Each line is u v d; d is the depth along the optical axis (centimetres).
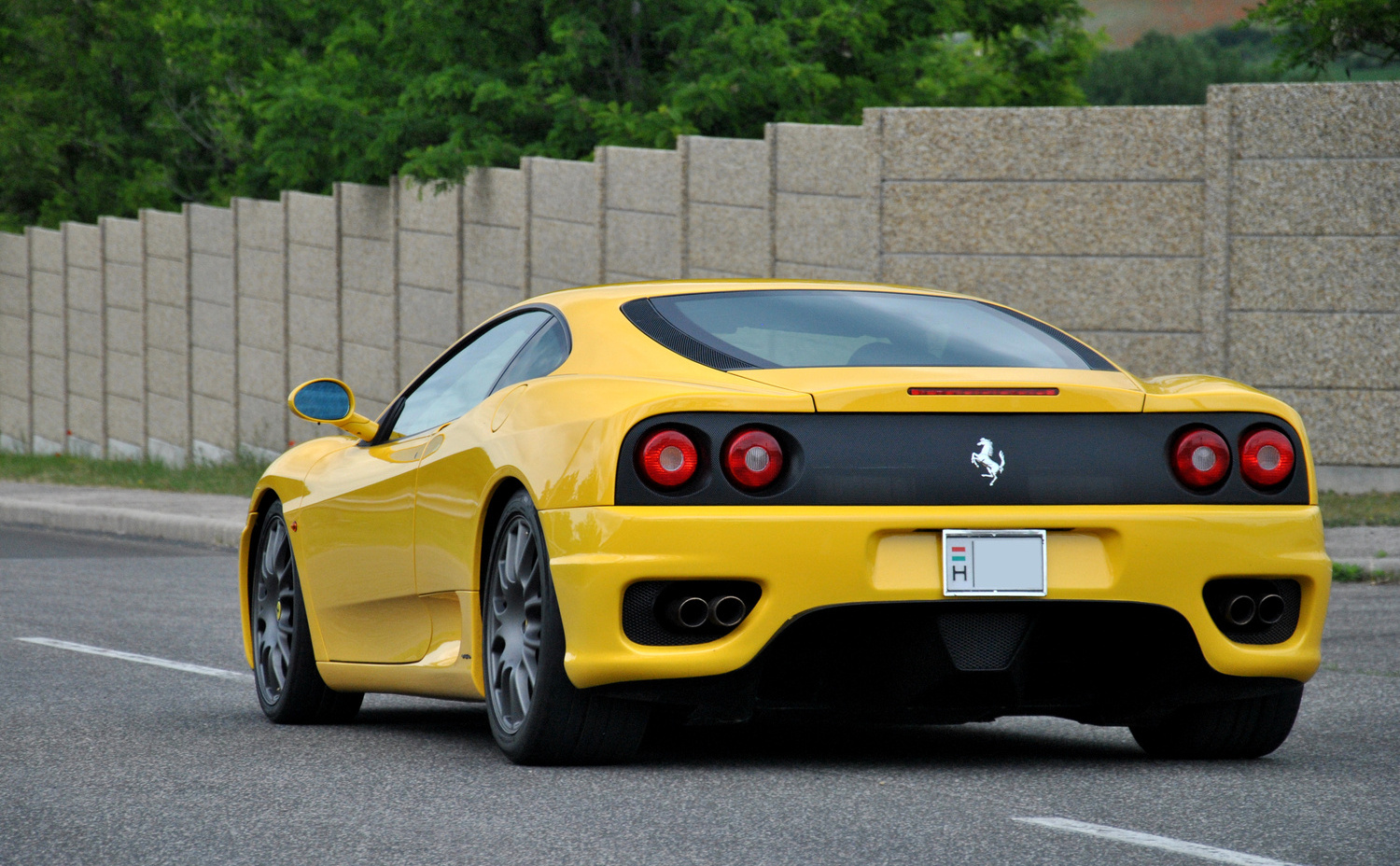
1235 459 939
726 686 900
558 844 781
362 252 4125
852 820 827
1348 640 1669
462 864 746
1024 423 918
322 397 1233
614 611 891
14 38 6519
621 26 4347
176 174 6650
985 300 1109
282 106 4253
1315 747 1085
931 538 899
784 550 884
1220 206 2819
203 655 1608
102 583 2309
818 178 3048
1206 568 923
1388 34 3111
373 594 1146
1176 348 2859
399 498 1113
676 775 952
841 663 911
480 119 4088
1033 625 909
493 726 1002
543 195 3597
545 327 1074
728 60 4016
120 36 6481
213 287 4703
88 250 5278
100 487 4028
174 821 846
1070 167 2886
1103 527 909
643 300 1049
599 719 943
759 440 890
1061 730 1178
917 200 2944
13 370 5706
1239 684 951
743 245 3172
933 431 906
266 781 959
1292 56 3241
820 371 934
